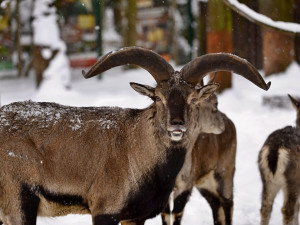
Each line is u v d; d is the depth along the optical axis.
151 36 58.22
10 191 13.03
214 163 18.22
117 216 12.96
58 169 13.12
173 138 12.47
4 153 13.04
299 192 17.78
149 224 18.14
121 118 13.52
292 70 34.12
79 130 13.32
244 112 31.45
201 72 13.26
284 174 17.72
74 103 34.66
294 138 17.83
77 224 17.44
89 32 53.47
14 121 13.34
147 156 13.09
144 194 13.09
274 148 17.88
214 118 17.36
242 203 20.80
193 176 17.34
